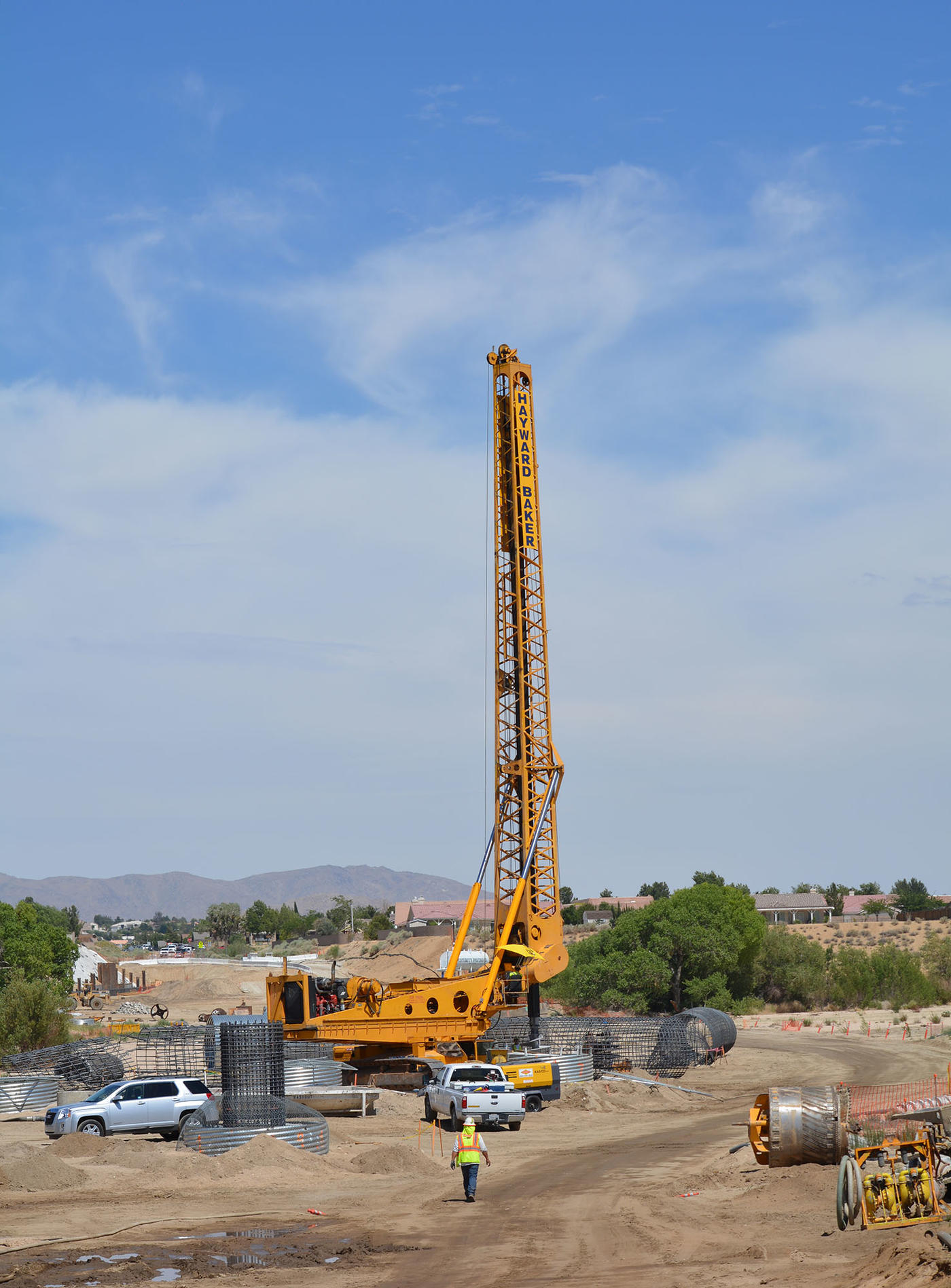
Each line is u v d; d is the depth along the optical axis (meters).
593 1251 20.56
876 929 154.38
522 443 56.44
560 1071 51.09
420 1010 48.94
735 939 88.75
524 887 53.28
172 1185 28.22
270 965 140.75
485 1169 31.84
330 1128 38.28
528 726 54.97
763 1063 62.69
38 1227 23.77
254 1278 19.03
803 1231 21.08
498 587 56.41
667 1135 38.59
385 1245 21.72
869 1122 26.17
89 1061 47.62
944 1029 80.75
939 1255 15.93
